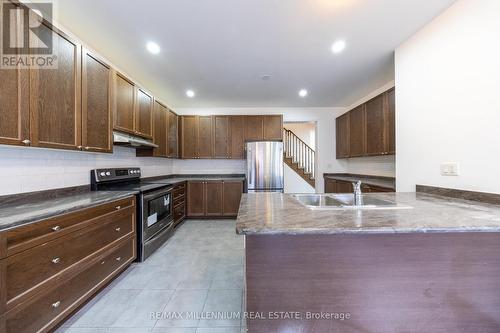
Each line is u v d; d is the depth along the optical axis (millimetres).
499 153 1541
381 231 1037
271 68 3031
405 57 2361
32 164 1844
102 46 2463
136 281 2180
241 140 4844
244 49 2533
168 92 4047
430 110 2059
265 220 1170
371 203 1922
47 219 1410
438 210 1383
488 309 1178
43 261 1385
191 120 4852
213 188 4637
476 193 1682
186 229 3947
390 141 3059
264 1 1789
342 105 4996
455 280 1174
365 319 1171
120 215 2215
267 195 2121
